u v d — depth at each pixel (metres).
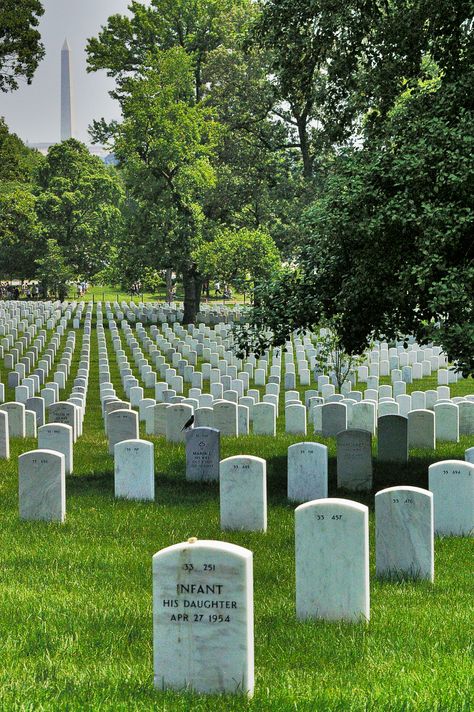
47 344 57.94
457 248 19.59
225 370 44.50
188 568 8.61
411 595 12.38
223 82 69.81
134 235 72.50
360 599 11.12
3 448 23.98
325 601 11.19
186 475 21.55
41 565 13.98
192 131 68.44
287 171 70.69
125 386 38.31
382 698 8.24
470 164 18.59
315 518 11.16
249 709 8.09
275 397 33.69
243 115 70.00
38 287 114.69
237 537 16.23
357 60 22.53
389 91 21.94
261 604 11.90
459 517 16.47
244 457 16.77
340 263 22.08
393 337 22.88
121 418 24.50
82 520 17.22
